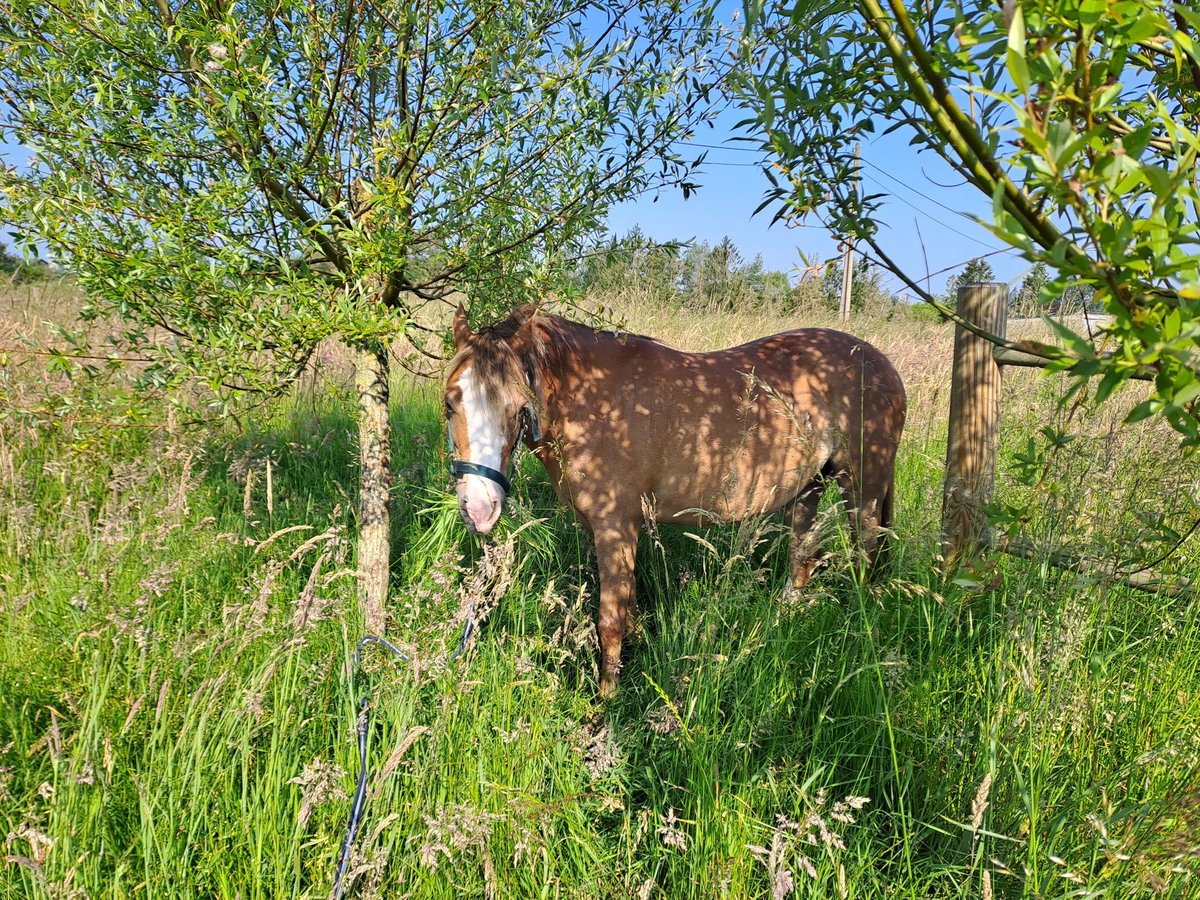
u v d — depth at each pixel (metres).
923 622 2.70
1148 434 2.73
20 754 2.06
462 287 3.06
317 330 2.21
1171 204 0.71
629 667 3.09
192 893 1.70
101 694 2.06
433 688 2.40
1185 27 0.90
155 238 2.08
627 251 2.87
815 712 2.47
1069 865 1.69
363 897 1.62
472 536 3.53
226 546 3.10
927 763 2.16
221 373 2.25
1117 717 2.12
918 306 7.62
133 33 1.96
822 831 1.62
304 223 2.45
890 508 3.57
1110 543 2.20
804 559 2.91
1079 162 0.77
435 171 2.52
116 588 2.64
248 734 1.98
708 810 1.96
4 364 2.42
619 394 2.96
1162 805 1.66
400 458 4.71
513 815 1.90
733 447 3.15
